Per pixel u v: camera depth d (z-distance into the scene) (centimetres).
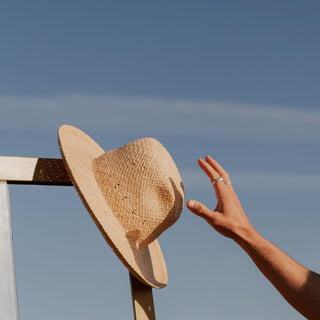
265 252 145
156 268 263
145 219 238
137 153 243
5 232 213
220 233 151
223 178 160
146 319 241
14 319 199
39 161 235
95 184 235
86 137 262
